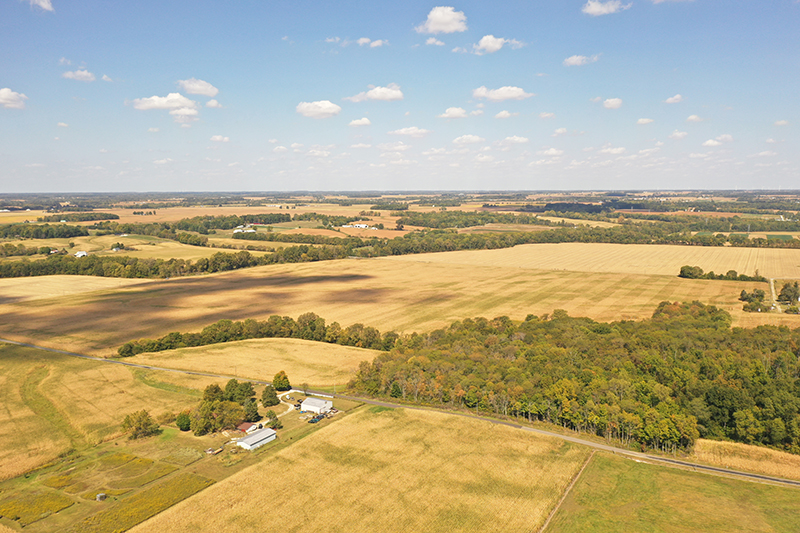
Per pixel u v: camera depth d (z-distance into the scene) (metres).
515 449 86.56
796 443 85.94
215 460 83.00
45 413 101.44
